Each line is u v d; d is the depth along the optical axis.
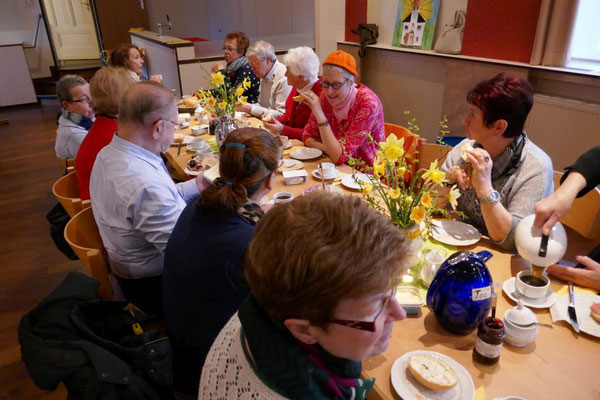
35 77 7.99
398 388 0.90
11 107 7.16
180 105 3.71
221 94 2.71
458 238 1.46
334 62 2.24
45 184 4.20
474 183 1.37
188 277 1.17
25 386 1.95
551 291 1.17
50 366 1.03
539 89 3.20
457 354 1.00
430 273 1.22
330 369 0.64
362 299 0.55
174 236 1.23
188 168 2.30
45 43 7.89
